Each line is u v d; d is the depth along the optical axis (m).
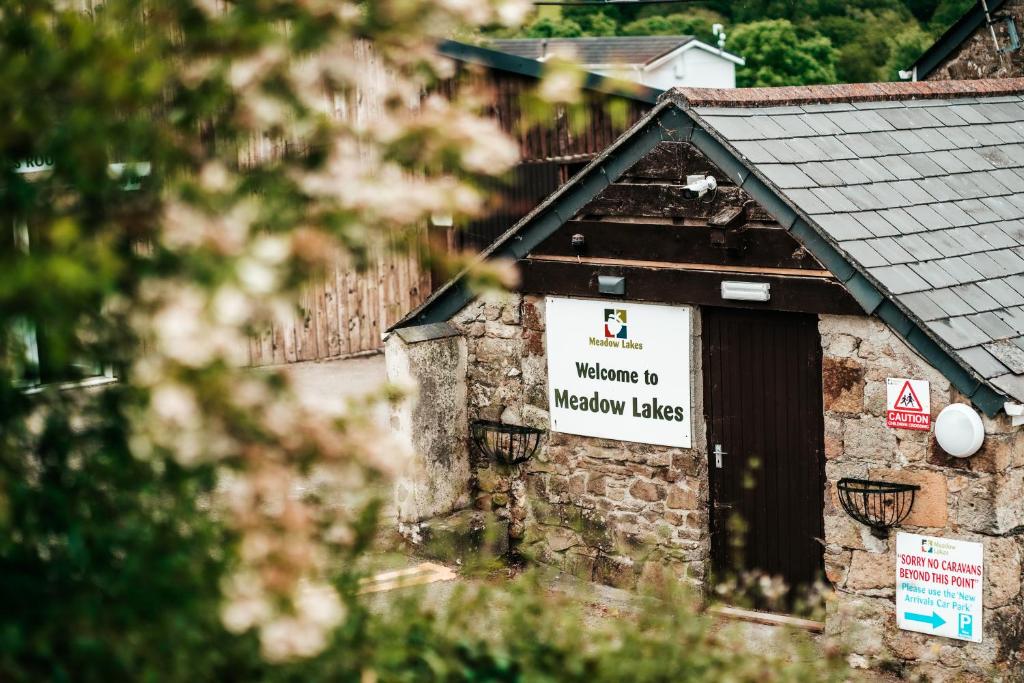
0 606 3.34
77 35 3.05
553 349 11.00
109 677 3.32
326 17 3.15
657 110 9.88
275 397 2.99
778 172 9.44
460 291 11.52
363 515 3.72
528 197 18.12
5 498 3.16
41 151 3.20
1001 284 9.48
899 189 10.02
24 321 3.15
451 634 4.50
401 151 3.16
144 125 3.16
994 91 12.68
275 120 3.18
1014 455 8.71
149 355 3.09
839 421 9.27
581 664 4.52
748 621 9.92
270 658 3.29
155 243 3.11
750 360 9.94
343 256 3.23
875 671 9.23
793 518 9.86
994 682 8.57
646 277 10.23
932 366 8.73
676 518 10.40
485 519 11.45
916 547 8.97
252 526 2.97
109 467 3.39
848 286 8.98
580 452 10.97
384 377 17.64
